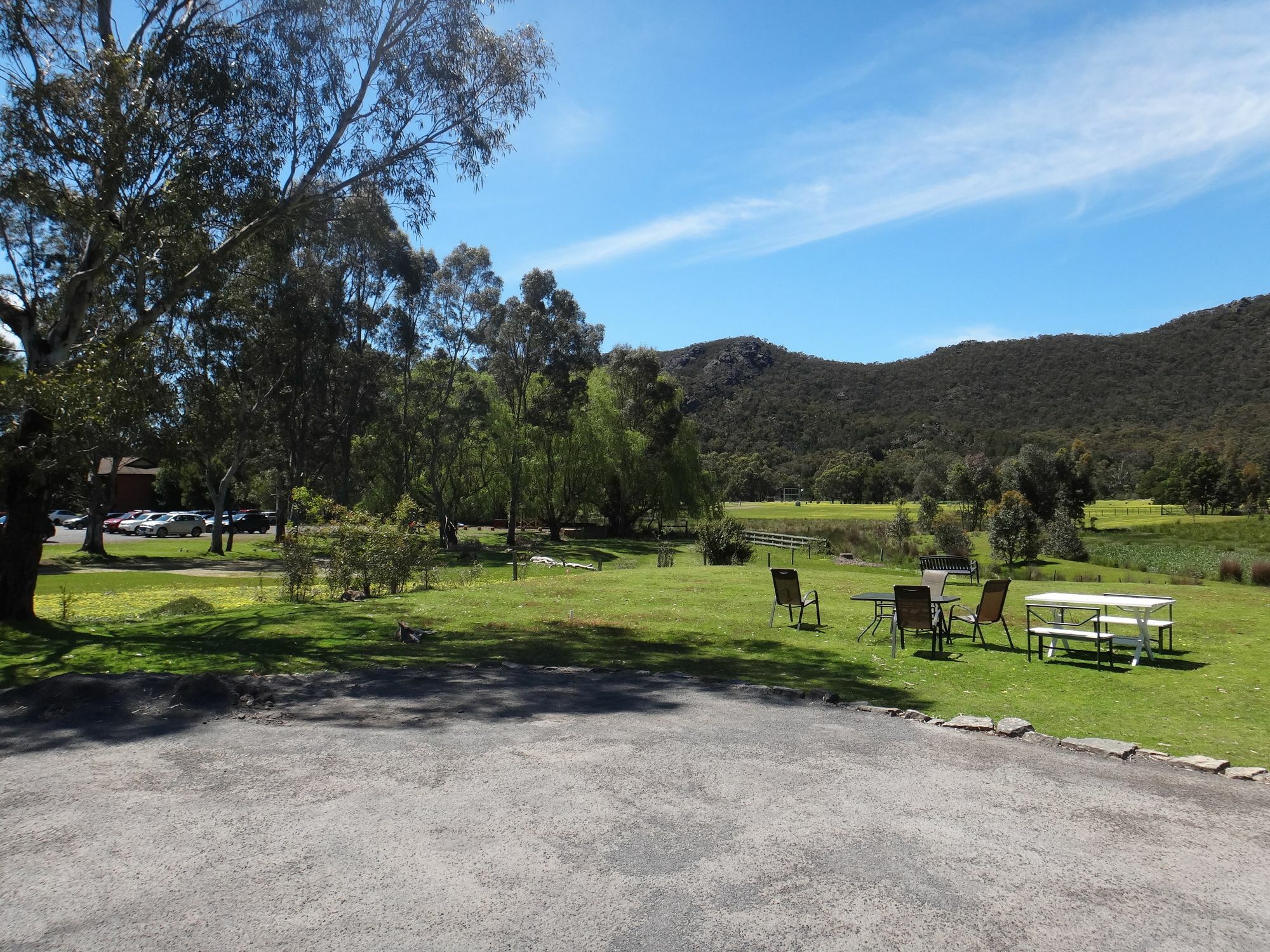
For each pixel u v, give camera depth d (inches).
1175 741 249.4
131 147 489.4
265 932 127.4
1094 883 146.6
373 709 279.6
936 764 218.2
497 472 1993.1
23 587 505.4
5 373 528.7
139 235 512.4
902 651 410.0
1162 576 1086.4
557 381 1875.0
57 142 480.7
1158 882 147.2
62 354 522.3
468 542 1798.7
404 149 568.4
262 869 150.2
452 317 1657.2
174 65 491.2
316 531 725.3
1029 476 2285.9
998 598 417.4
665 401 2246.6
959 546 1417.3
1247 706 295.6
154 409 614.5
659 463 2222.0
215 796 190.7
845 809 183.0
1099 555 1456.7
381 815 177.8
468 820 174.7
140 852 158.9
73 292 527.2
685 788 196.1
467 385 1739.7
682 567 1003.9
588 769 210.8
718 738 241.8
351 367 1519.4
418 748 230.8
